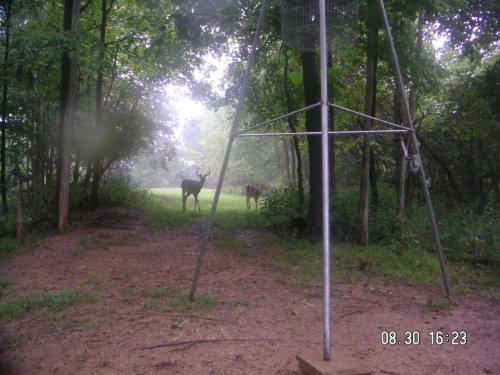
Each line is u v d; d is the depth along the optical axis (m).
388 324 5.52
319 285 7.30
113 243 11.20
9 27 13.14
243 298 6.56
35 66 11.45
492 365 4.41
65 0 12.59
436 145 18.17
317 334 5.14
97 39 11.57
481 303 6.46
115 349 4.74
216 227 13.55
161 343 4.86
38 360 4.52
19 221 11.37
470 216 11.42
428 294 6.88
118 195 18.14
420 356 4.59
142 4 13.60
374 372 4.18
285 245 10.60
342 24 6.39
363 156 10.30
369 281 7.54
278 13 9.93
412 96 12.59
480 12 13.22
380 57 10.44
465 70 16.59
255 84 14.54
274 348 4.71
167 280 7.68
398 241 10.17
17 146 16.06
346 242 10.69
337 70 11.41
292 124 13.99
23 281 7.92
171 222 14.26
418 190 18.45
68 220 13.04
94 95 17.66
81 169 21.69
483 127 15.73
